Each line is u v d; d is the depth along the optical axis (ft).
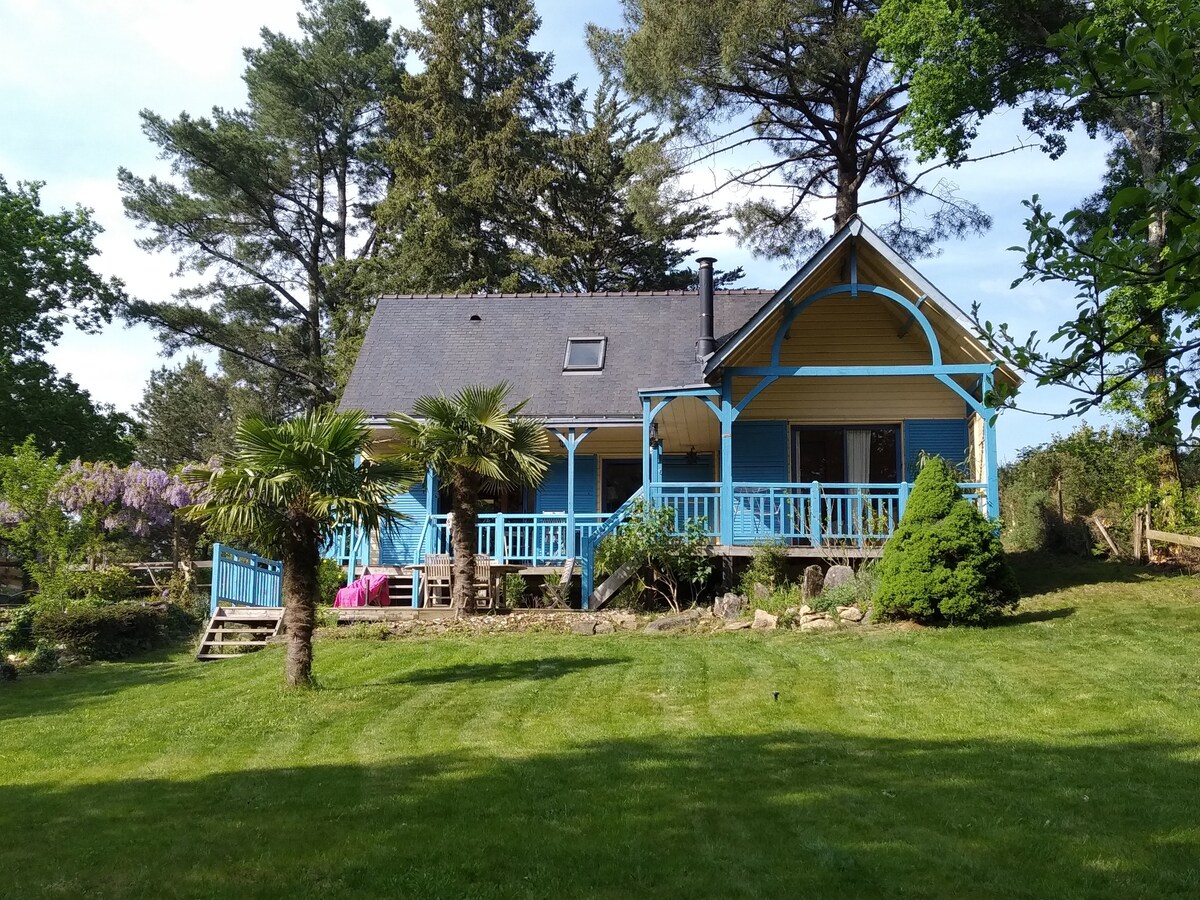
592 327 78.07
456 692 38.88
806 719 32.73
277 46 137.39
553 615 54.95
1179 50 16.15
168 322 133.80
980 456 65.16
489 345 77.36
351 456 40.16
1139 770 26.20
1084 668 37.86
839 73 96.07
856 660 41.14
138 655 57.31
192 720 36.63
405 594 69.41
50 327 109.19
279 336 140.97
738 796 25.08
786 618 50.29
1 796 28.37
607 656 44.98
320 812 25.18
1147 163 70.08
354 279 126.72
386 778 27.91
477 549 64.39
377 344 78.43
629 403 69.62
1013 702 33.78
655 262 133.49
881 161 103.14
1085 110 78.64
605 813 24.09
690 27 89.86
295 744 32.55
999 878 19.81
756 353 69.67
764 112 103.09
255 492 38.81
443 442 53.67
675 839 22.30
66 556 66.95
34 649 56.85
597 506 76.18
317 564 41.73
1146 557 60.18
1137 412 46.73
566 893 19.63
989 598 47.85
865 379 69.92
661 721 33.12
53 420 104.99
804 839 22.02
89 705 41.45
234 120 139.44
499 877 20.48
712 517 68.13
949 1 76.43
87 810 26.45
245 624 57.57
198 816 25.40
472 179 119.44
